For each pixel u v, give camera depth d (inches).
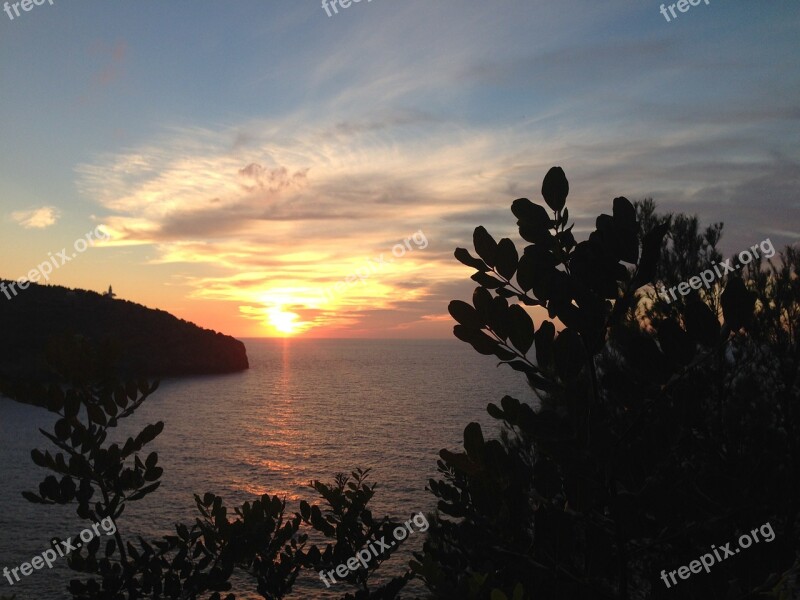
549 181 86.4
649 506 79.7
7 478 2017.7
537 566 79.9
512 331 79.2
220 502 198.1
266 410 4156.0
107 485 175.0
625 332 80.8
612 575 82.3
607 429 76.1
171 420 3651.6
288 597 874.1
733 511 85.8
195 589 176.6
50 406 168.1
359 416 3782.0
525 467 84.4
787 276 268.1
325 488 249.6
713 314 73.3
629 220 80.7
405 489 1699.1
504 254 83.8
